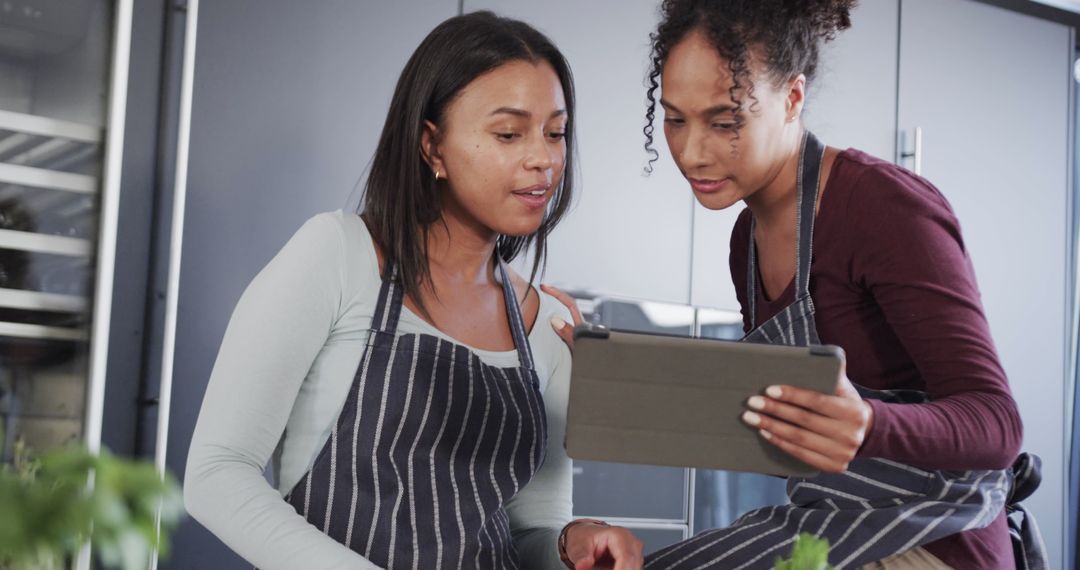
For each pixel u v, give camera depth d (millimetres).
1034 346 3943
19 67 2289
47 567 417
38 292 2262
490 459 1359
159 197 2551
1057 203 4039
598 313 3068
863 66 3627
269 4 2721
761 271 1456
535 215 1354
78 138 2316
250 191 2678
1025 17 3986
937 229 1246
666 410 1087
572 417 1097
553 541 1396
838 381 1061
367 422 1301
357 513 1276
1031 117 3992
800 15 1302
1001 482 1350
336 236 1340
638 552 1318
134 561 386
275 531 1190
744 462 1115
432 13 2963
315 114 2773
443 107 1346
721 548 1381
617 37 3254
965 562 1306
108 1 2344
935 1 3787
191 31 2492
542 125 1343
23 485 388
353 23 2838
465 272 1426
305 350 1283
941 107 3787
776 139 1311
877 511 1308
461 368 1346
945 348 1194
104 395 2453
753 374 1062
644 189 3266
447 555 1285
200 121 2623
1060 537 3924
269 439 1265
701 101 1274
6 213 2254
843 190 1300
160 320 2543
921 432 1108
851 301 1312
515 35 1362
